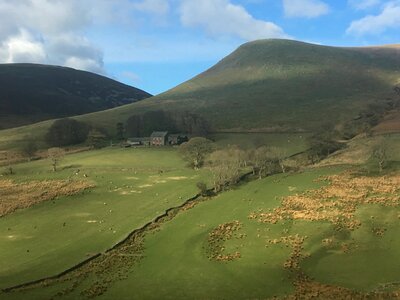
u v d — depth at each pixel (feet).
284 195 293.84
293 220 246.06
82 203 309.42
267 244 217.77
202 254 210.59
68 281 187.73
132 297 170.19
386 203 259.80
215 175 356.38
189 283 180.34
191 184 344.08
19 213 291.58
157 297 169.37
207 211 274.77
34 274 193.88
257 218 254.06
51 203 311.68
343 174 335.06
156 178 376.68
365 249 205.77
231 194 310.45
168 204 293.43
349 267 189.06
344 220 240.32
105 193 333.62
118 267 201.05
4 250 227.81
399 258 194.59
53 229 257.34
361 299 156.46
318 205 266.36
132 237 238.68
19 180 380.78
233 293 169.37
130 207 293.64
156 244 226.99
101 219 271.28
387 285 168.76
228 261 201.05
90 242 232.32
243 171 374.43
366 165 356.38
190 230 243.60
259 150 399.44
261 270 189.88
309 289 168.96
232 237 229.86
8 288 180.45
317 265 192.95
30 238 244.42
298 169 377.91
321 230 229.66
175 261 204.03
